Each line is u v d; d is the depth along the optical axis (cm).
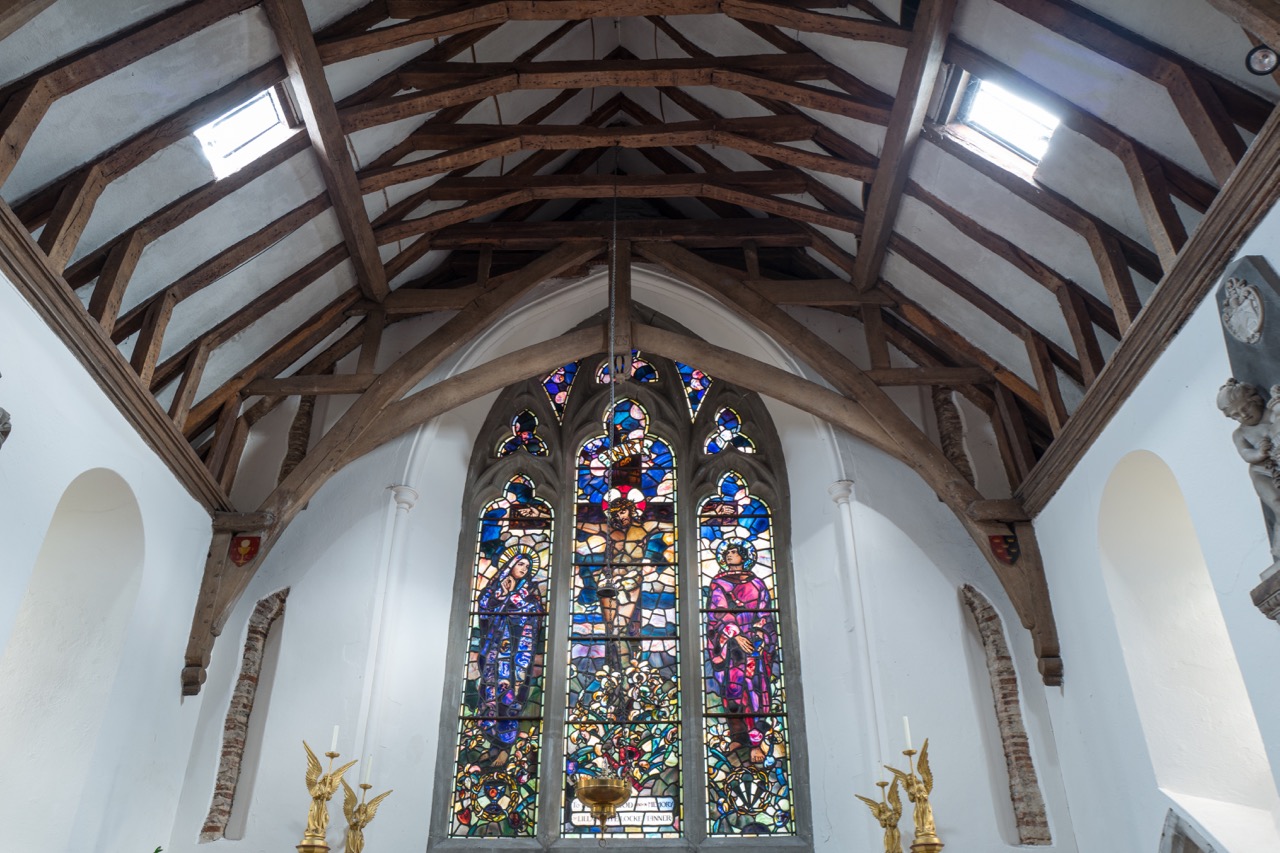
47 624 810
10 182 666
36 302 661
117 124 693
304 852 791
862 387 1026
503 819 973
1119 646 791
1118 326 743
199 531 938
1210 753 746
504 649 1054
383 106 829
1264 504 566
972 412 1078
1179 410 682
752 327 1134
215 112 735
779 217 1116
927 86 775
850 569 1002
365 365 1042
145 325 813
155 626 857
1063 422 876
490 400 1181
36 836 744
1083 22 650
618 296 1073
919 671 942
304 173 861
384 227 982
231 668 945
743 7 784
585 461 1167
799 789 970
